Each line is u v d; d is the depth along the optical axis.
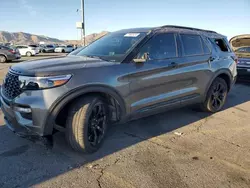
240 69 9.42
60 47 43.62
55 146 3.66
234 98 7.28
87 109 3.26
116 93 3.51
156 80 4.03
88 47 4.53
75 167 3.15
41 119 3.01
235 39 10.51
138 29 4.47
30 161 3.26
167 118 5.12
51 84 3.00
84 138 3.29
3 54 18.00
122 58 3.70
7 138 3.90
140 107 3.90
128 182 2.85
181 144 3.89
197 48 4.92
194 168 3.19
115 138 4.06
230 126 4.78
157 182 2.86
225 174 3.07
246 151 3.72
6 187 2.72
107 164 3.24
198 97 4.98
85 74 3.23
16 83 3.16
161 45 4.21
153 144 3.87
